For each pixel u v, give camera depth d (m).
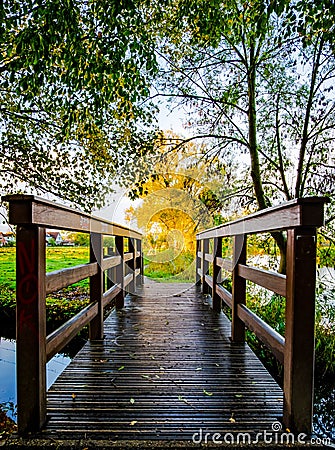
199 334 3.12
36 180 6.24
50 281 1.68
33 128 6.17
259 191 5.94
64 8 4.22
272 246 6.08
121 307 4.28
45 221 1.57
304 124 5.77
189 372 2.21
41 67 4.35
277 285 1.75
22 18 4.54
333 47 4.59
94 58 4.57
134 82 4.91
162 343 2.84
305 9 4.07
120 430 1.51
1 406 2.94
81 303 5.38
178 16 5.02
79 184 6.11
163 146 6.09
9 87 5.63
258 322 2.15
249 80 5.75
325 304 4.21
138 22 4.55
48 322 4.82
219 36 5.18
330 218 5.46
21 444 1.40
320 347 3.79
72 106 5.18
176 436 1.47
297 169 5.96
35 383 1.50
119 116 5.88
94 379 2.07
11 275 5.43
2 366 4.11
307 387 1.49
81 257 5.42
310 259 1.48
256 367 2.31
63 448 1.40
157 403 1.77
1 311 5.07
